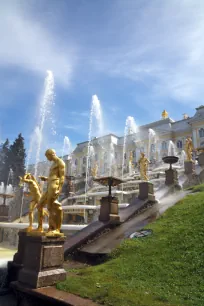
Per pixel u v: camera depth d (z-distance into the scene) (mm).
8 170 61094
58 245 5477
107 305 4016
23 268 5352
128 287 4746
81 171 73625
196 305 3910
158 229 8008
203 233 6586
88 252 7723
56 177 5668
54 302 4324
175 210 9539
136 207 11766
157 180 24703
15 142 64062
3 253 12211
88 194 27203
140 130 70188
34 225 15453
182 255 5844
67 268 7023
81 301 4191
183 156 44312
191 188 14539
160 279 5062
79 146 79000
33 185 7375
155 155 62594
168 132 62125
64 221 21812
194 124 56906
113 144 70062
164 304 3980
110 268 6020
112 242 8203
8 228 17953
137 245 7156
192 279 4840
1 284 6484
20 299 5051
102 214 10359
